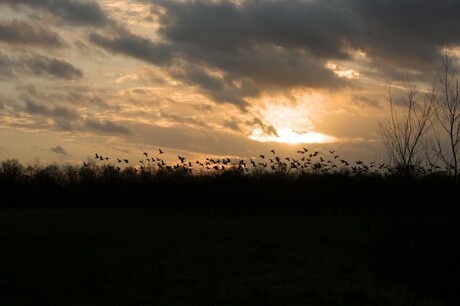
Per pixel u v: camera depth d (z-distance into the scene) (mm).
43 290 16250
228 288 16453
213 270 19250
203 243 26672
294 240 27922
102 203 58750
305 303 14938
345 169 49281
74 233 31234
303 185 49500
